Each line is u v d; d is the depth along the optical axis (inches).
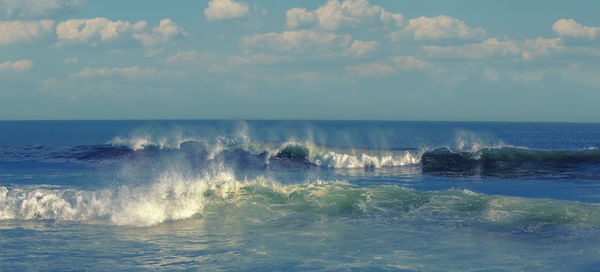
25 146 1062.4
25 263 267.1
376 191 448.5
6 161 870.4
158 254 284.2
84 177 655.1
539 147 1774.1
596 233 316.2
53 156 935.0
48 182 603.8
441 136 2593.5
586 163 800.9
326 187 465.7
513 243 301.9
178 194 447.2
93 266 261.4
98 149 1010.1
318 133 2950.3
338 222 366.3
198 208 407.5
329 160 854.5
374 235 327.9
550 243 299.3
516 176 698.2
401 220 367.2
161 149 987.9
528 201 399.2
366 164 846.5
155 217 382.3
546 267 254.2
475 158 859.4
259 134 2650.1
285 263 265.1
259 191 455.2
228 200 433.1
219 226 357.4
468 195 428.5
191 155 929.5
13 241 314.8
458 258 272.7
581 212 363.6
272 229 348.5
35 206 395.5
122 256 279.9
